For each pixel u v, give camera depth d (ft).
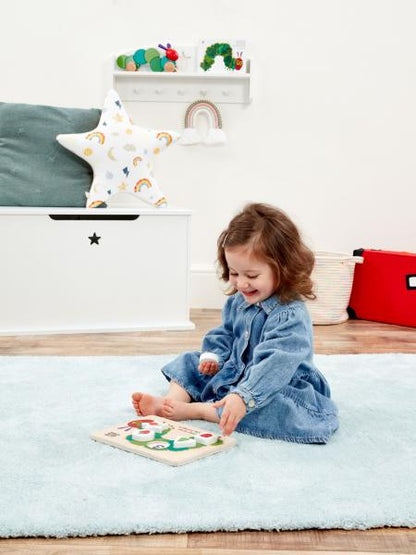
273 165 9.41
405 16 9.21
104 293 7.86
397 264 8.59
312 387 4.62
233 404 4.22
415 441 4.39
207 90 9.18
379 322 8.82
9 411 4.82
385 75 9.30
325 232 9.55
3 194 7.85
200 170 9.38
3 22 8.96
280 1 9.14
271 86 9.25
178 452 4.01
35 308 7.72
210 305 9.47
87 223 7.72
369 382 5.76
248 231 4.43
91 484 3.63
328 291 8.52
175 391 4.97
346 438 4.42
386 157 9.44
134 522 3.22
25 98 9.07
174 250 7.96
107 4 9.01
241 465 3.92
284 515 3.31
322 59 9.25
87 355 6.68
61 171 8.02
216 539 3.18
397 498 3.53
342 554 3.08
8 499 3.44
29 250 7.63
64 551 3.06
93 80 9.06
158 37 9.12
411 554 3.10
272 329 4.61
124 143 7.90
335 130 9.37
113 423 4.61
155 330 7.97
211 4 9.10
